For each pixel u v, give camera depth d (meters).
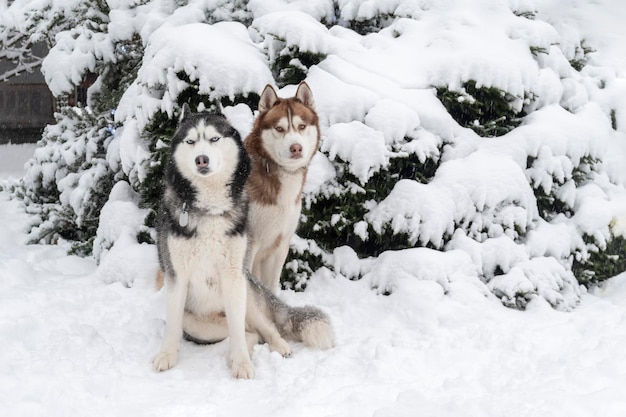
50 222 6.36
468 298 4.67
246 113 5.24
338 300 4.86
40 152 6.91
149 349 3.85
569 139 5.75
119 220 5.48
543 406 2.79
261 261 4.71
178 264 3.58
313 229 5.23
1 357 3.28
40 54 12.34
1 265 5.09
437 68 5.79
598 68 7.10
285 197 4.45
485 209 5.31
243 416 2.94
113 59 6.67
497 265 5.11
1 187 7.66
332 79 5.52
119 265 5.07
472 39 6.06
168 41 5.46
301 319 3.97
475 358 3.68
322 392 3.18
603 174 6.07
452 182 5.28
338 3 6.74
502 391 3.10
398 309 4.59
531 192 5.45
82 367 3.35
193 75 5.29
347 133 5.19
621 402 2.78
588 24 7.84
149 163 5.38
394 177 5.39
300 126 4.36
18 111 12.41
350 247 5.30
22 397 2.80
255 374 3.52
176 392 3.24
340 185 5.24
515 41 6.25
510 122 5.95
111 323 4.18
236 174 3.56
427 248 5.06
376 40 6.15
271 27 5.82
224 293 3.63
